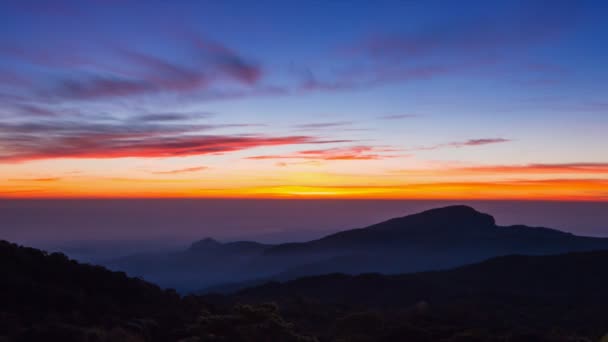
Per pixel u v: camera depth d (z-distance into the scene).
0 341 17.95
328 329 31.81
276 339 23.89
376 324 31.73
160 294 31.03
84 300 24.94
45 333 18.70
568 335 31.09
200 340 21.58
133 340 20.33
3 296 23.22
